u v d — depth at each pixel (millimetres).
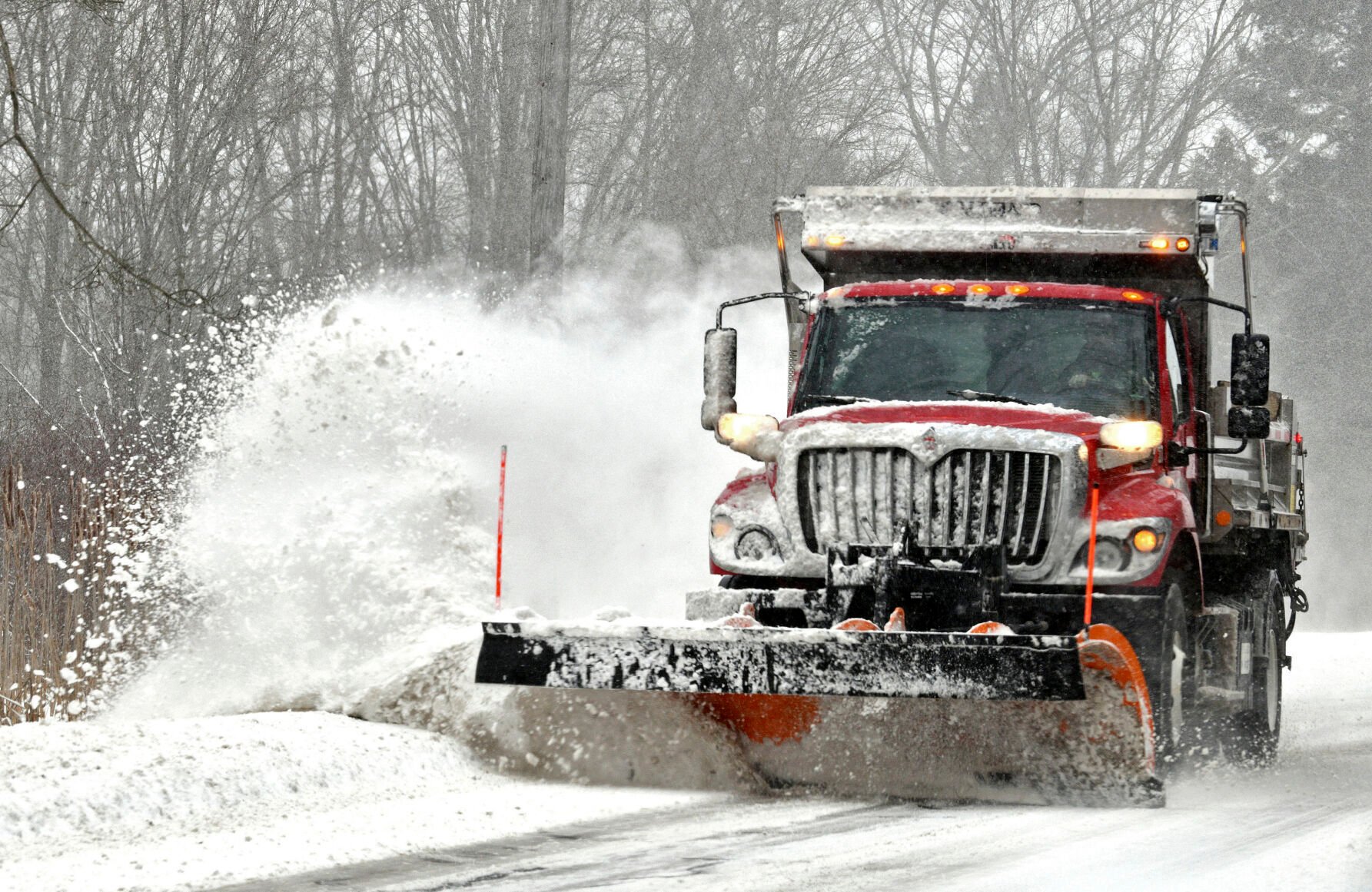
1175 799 19734
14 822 15492
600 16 74750
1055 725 18625
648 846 15562
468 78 73875
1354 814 18359
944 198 25281
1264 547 27781
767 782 19672
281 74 69812
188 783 17031
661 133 72375
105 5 49719
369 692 21578
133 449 41438
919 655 17578
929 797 19047
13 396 59500
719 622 18688
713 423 23750
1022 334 22969
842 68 76250
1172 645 19922
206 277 60562
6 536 27922
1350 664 44344
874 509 20250
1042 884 13688
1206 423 24281
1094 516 18703
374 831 16031
